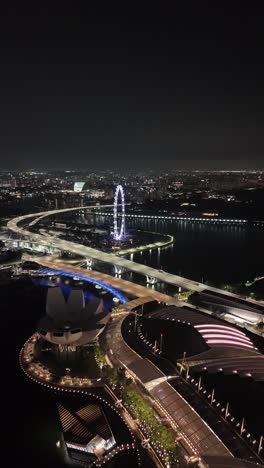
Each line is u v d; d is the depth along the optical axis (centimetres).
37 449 8806
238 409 8950
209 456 7631
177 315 13200
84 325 11969
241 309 16200
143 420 9325
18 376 11381
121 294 18125
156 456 8469
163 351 11294
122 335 12475
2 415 9825
